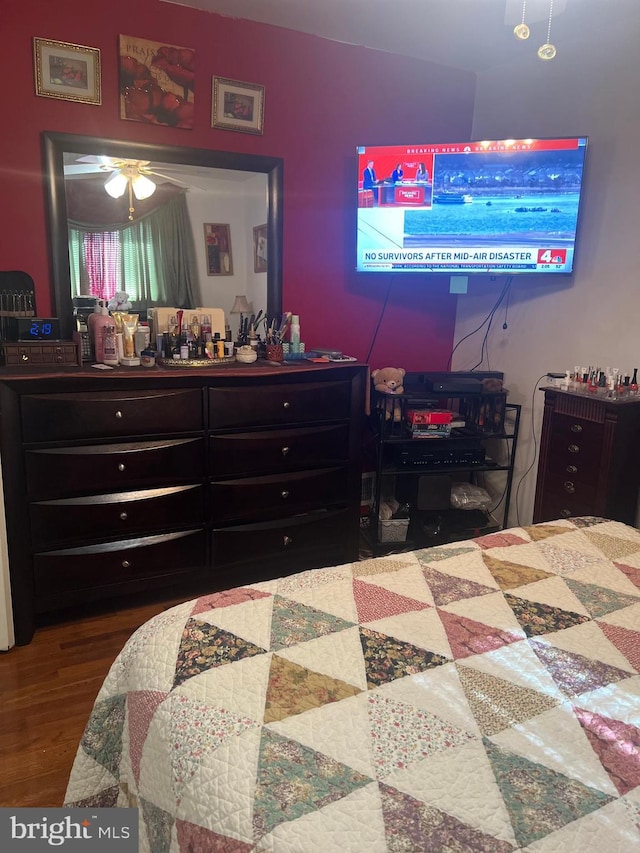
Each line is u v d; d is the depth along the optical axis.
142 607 2.57
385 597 1.31
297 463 2.69
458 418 3.14
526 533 1.67
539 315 3.12
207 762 0.89
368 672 1.06
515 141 2.81
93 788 1.19
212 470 2.53
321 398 2.69
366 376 2.78
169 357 2.66
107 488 2.35
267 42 2.82
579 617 1.25
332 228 3.15
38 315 2.58
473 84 3.37
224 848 0.78
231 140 2.83
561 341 3.02
